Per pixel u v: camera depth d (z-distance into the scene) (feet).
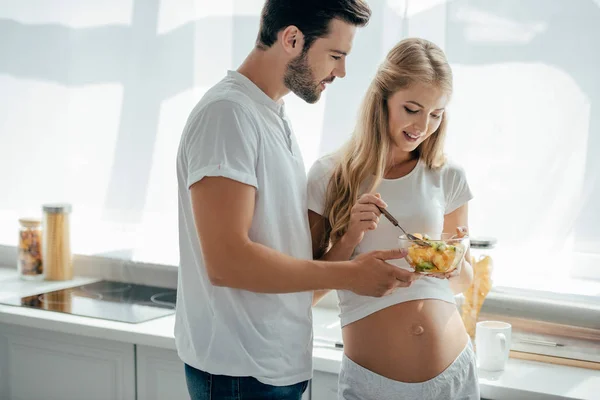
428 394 5.95
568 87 7.41
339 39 5.40
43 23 9.98
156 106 9.40
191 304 5.70
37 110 10.19
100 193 9.91
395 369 5.99
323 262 5.33
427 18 7.88
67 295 9.09
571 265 7.55
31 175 10.37
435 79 5.95
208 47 9.00
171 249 9.57
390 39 8.05
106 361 8.07
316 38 5.35
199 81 9.11
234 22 8.81
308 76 5.49
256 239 5.48
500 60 7.63
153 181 9.54
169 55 9.23
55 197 10.23
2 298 8.89
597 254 7.45
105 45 9.62
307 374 5.91
